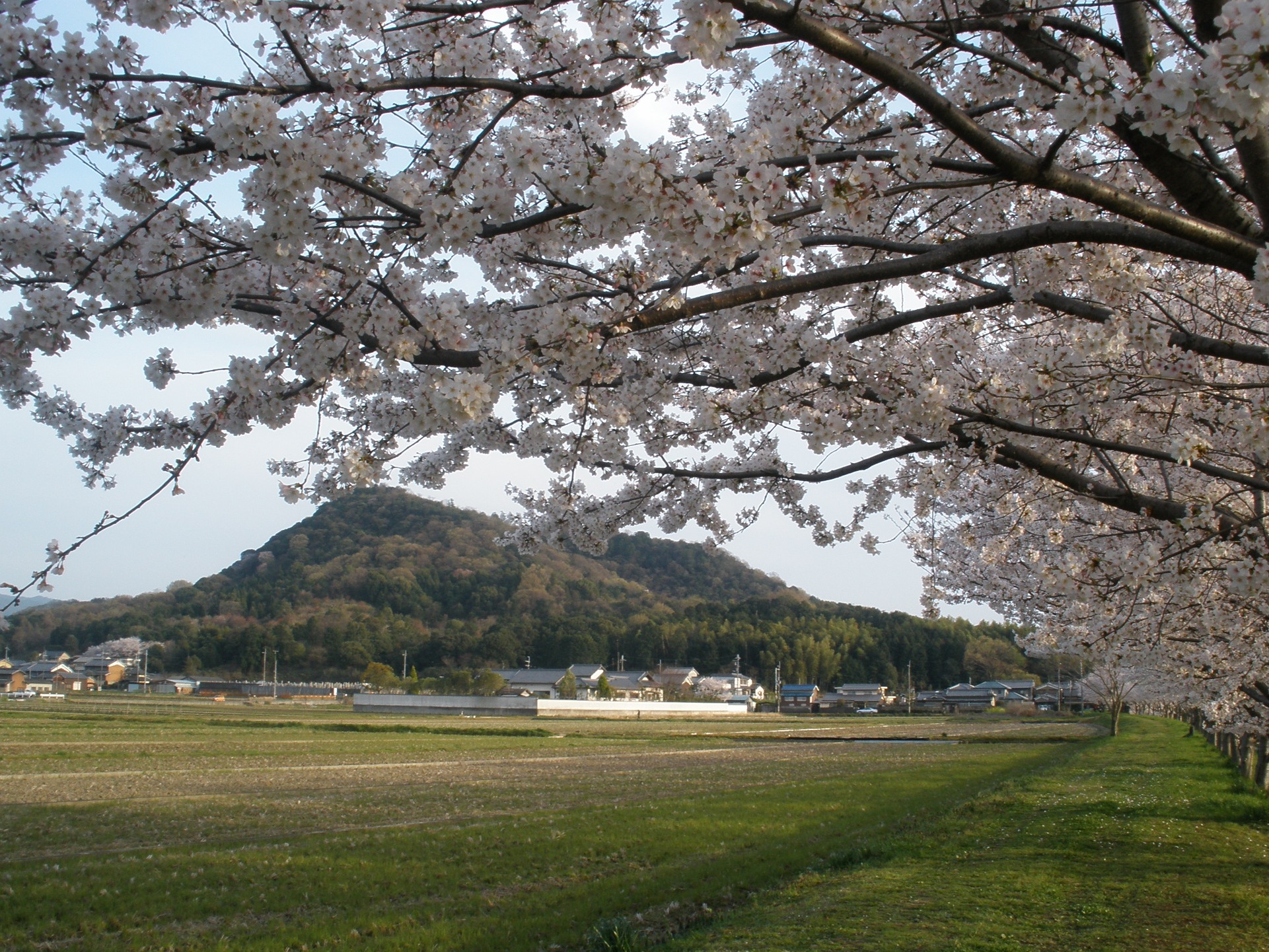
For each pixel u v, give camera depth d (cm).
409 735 4522
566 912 954
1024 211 564
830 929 820
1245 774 2206
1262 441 446
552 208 327
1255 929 803
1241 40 235
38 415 409
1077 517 720
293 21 325
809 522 762
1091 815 1526
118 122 315
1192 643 986
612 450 519
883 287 597
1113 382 539
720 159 521
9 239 352
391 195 353
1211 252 341
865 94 438
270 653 10750
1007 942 765
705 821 1603
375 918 938
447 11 363
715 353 551
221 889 1056
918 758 3256
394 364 379
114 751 3095
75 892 1030
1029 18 403
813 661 11794
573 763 3103
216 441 416
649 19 377
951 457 594
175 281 379
